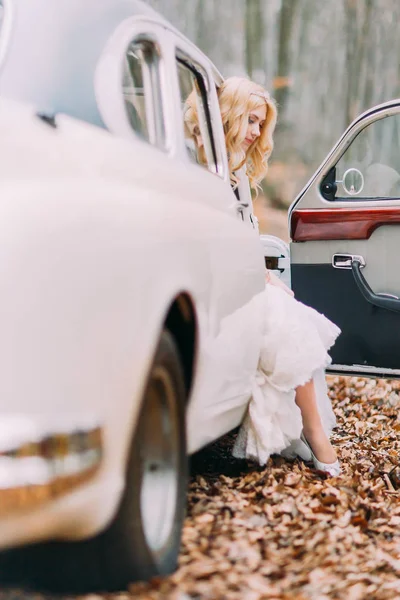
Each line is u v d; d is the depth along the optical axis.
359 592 3.81
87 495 2.97
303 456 5.52
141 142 3.86
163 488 3.69
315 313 5.55
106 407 3.01
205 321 3.95
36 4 3.83
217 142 4.95
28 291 2.85
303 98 23.73
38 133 3.21
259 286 4.93
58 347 2.88
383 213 6.42
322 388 5.66
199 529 4.23
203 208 4.16
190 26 23.70
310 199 6.66
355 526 4.61
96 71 3.78
